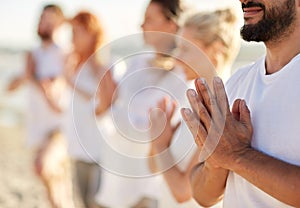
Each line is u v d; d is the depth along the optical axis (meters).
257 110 1.98
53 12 5.64
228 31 2.67
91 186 4.23
